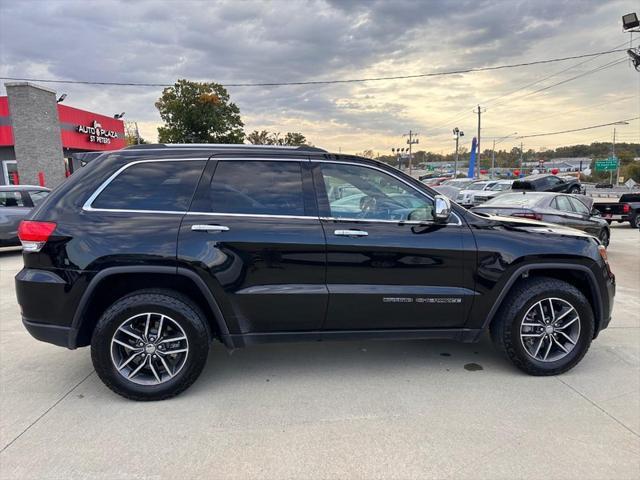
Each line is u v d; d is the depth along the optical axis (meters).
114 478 2.44
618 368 3.82
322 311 3.39
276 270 3.30
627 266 8.44
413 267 3.45
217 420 3.02
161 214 3.26
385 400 3.29
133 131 50.53
